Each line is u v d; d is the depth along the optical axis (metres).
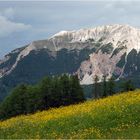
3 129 46.22
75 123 43.84
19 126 46.88
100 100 56.25
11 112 108.31
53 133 41.41
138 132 39.25
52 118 47.75
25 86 111.06
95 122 43.16
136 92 58.12
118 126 41.91
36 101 108.12
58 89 112.75
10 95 110.56
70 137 38.84
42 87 110.50
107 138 37.59
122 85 111.38
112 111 45.78
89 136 39.09
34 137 40.53
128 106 46.94
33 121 48.44
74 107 54.88
